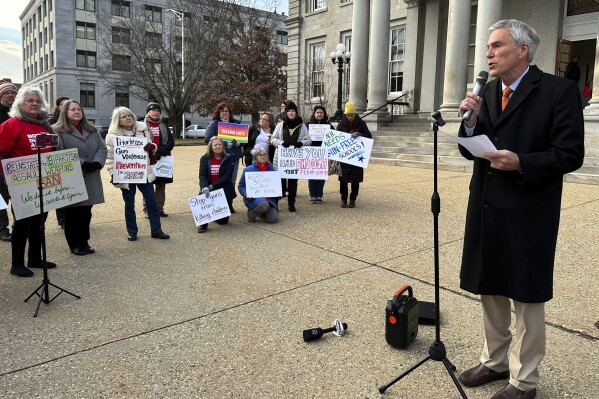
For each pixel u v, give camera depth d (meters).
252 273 4.81
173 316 3.79
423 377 2.92
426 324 3.65
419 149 14.98
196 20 34.97
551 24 16.77
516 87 2.46
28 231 4.76
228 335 3.48
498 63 2.44
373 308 3.95
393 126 18.39
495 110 2.55
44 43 63.94
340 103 18.64
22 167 4.18
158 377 2.92
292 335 3.48
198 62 34.12
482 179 2.59
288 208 7.98
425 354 3.21
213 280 4.60
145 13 41.62
